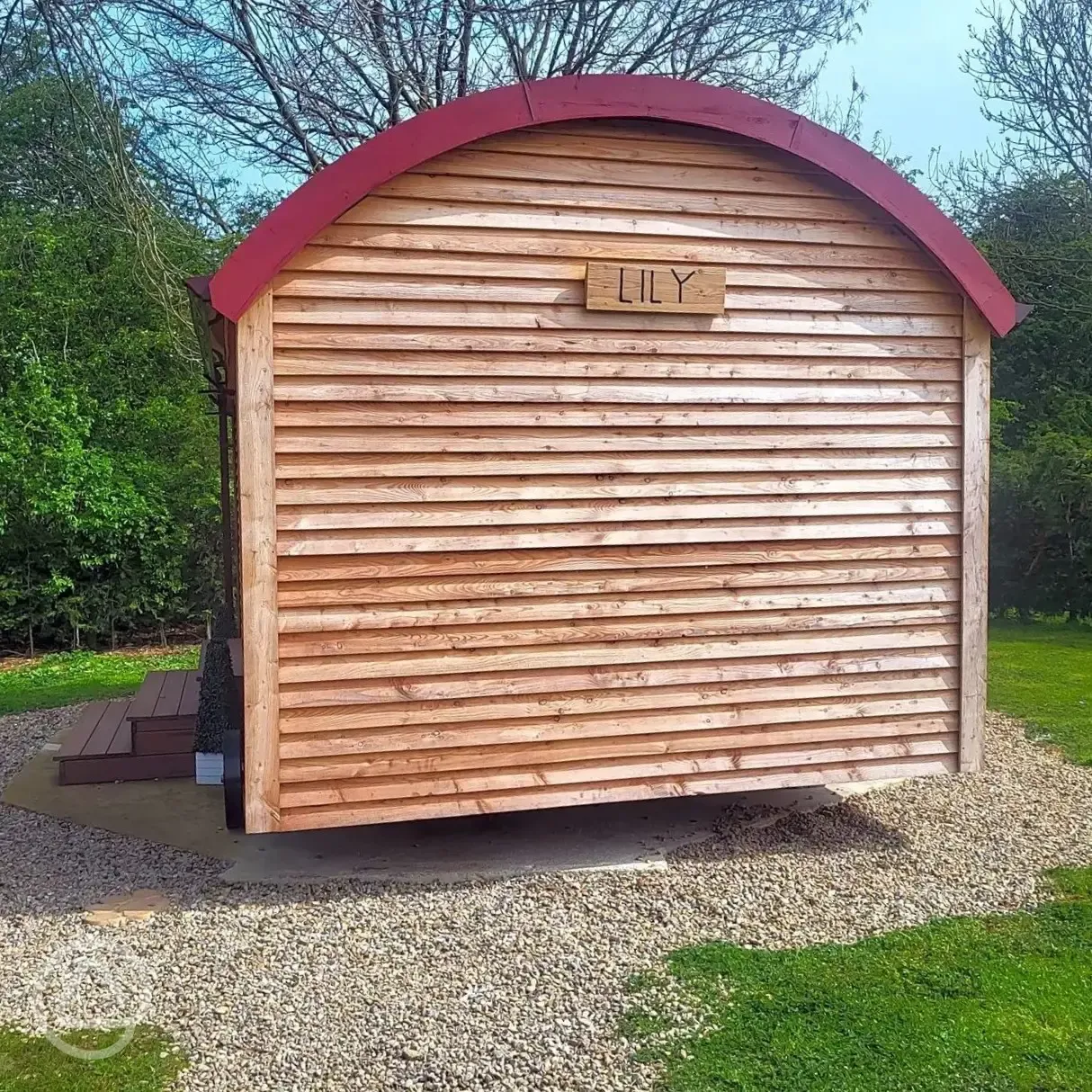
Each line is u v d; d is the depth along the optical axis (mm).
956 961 4551
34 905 5262
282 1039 3930
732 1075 3658
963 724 6234
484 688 5484
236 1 13898
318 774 5258
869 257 5996
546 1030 3973
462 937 4809
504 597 5500
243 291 4953
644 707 5742
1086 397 18328
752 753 5934
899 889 5434
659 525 5723
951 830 6355
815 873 5633
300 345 5137
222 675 7352
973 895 5363
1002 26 18312
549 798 5613
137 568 14070
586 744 5668
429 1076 3674
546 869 5684
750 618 5898
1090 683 10805
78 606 13766
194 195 17328
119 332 16078
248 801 5160
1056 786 7250
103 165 13734
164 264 10258
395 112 15688
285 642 5184
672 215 5668
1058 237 19297
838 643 6047
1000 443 18266
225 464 8648
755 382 5832
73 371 15289
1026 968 4488
